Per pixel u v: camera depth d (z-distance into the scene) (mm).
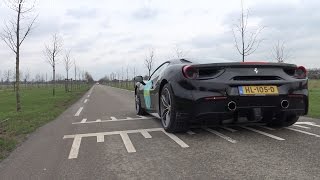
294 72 6766
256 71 6461
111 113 12719
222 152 5633
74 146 6719
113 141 6953
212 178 4441
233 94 6273
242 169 4738
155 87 8305
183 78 6555
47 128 9562
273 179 4309
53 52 31984
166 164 5148
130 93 32562
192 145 6195
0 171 5340
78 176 4852
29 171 5242
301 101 6691
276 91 6410
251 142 6234
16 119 12195
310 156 5234
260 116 6527
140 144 6520
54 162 5660
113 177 4707
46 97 28719
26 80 75938
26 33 17156
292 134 6820
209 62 6750
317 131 7117
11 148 6957
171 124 6965
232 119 6648
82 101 22188
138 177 4641
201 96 6320
